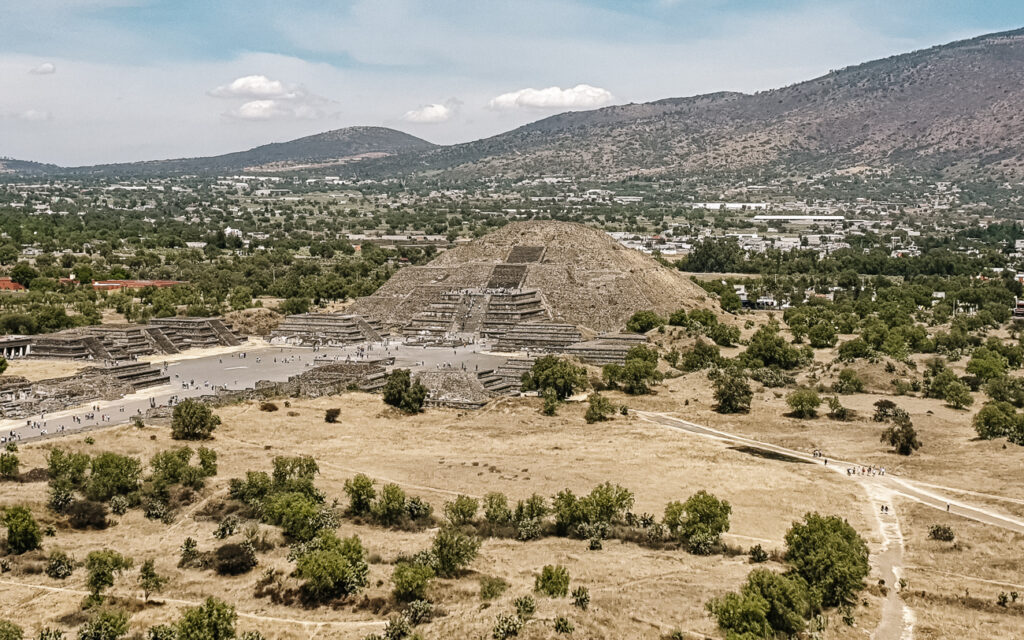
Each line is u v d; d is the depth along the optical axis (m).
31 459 166.50
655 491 160.25
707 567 122.50
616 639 96.00
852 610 111.62
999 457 181.75
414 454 186.00
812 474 173.62
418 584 109.00
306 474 155.25
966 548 134.00
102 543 127.56
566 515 139.12
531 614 100.56
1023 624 107.75
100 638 95.38
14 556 120.00
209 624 95.31
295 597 110.12
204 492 151.12
